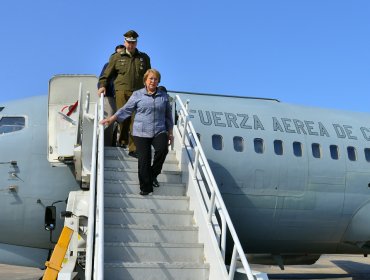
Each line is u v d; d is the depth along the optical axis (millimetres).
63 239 7227
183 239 6539
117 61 8250
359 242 12102
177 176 7637
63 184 10055
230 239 11016
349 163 11922
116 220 6555
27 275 17266
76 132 8711
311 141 11750
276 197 11117
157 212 6715
